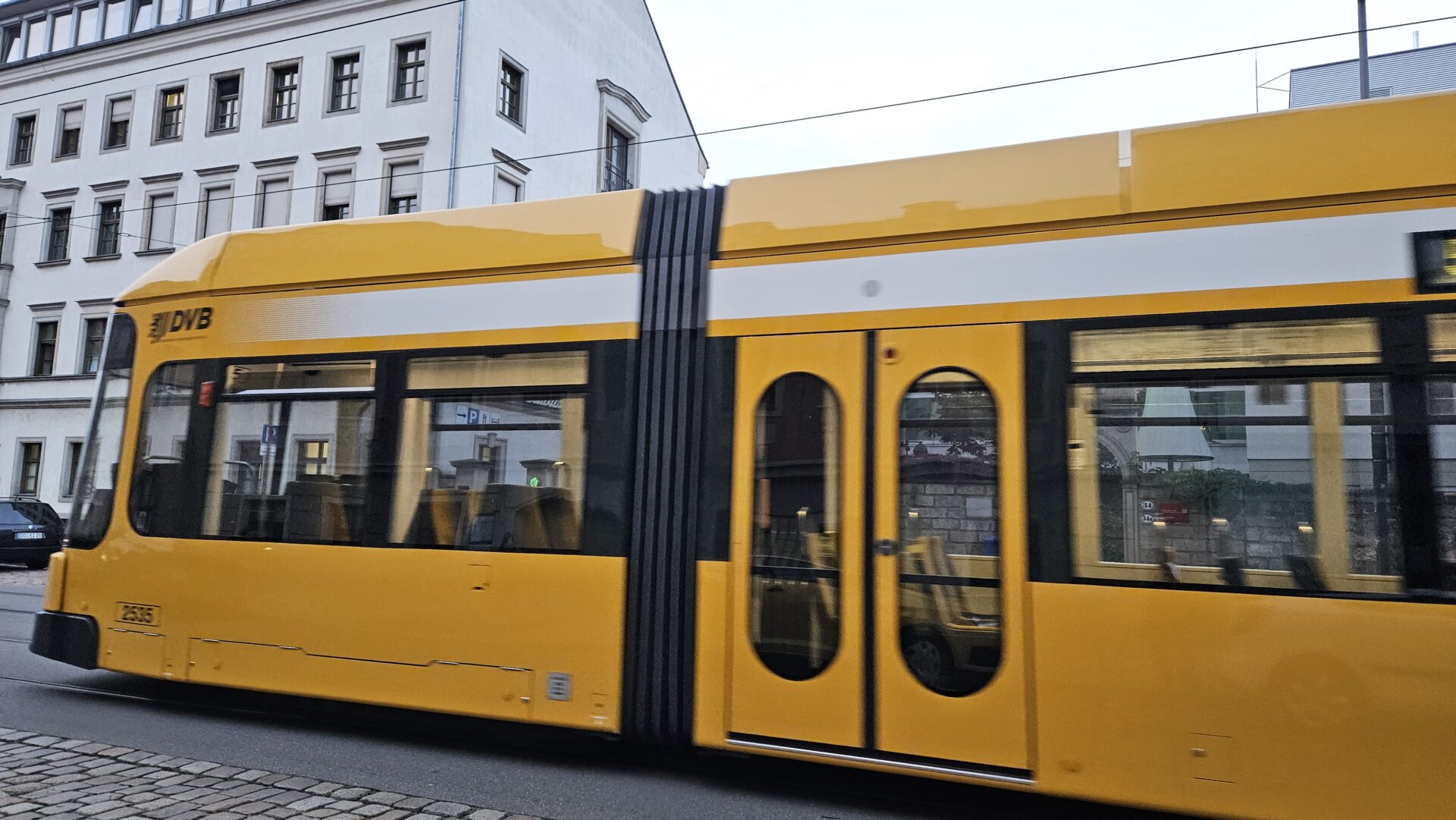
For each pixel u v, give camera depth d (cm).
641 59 3288
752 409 488
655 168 3359
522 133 2630
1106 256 434
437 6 2462
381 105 2489
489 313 554
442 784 498
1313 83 2908
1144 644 405
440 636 538
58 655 648
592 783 504
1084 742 410
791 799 482
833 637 457
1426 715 364
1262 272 407
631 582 499
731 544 483
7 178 3048
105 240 2928
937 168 478
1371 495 381
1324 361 393
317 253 613
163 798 459
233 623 594
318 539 579
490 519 536
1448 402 374
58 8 3084
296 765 529
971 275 456
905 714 440
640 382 514
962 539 440
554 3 2794
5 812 436
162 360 649
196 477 621
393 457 566
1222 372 407
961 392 449
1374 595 376
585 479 516
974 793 495
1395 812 364
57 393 2909
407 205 2450
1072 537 421
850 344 473
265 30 2673
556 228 551
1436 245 384
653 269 524
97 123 2950
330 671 563
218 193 2716
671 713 483
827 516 466
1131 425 419
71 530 664
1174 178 429
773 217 504
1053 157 455
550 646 511
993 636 429
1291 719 382
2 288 3025
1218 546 400
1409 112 401
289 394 602
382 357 578
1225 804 387
